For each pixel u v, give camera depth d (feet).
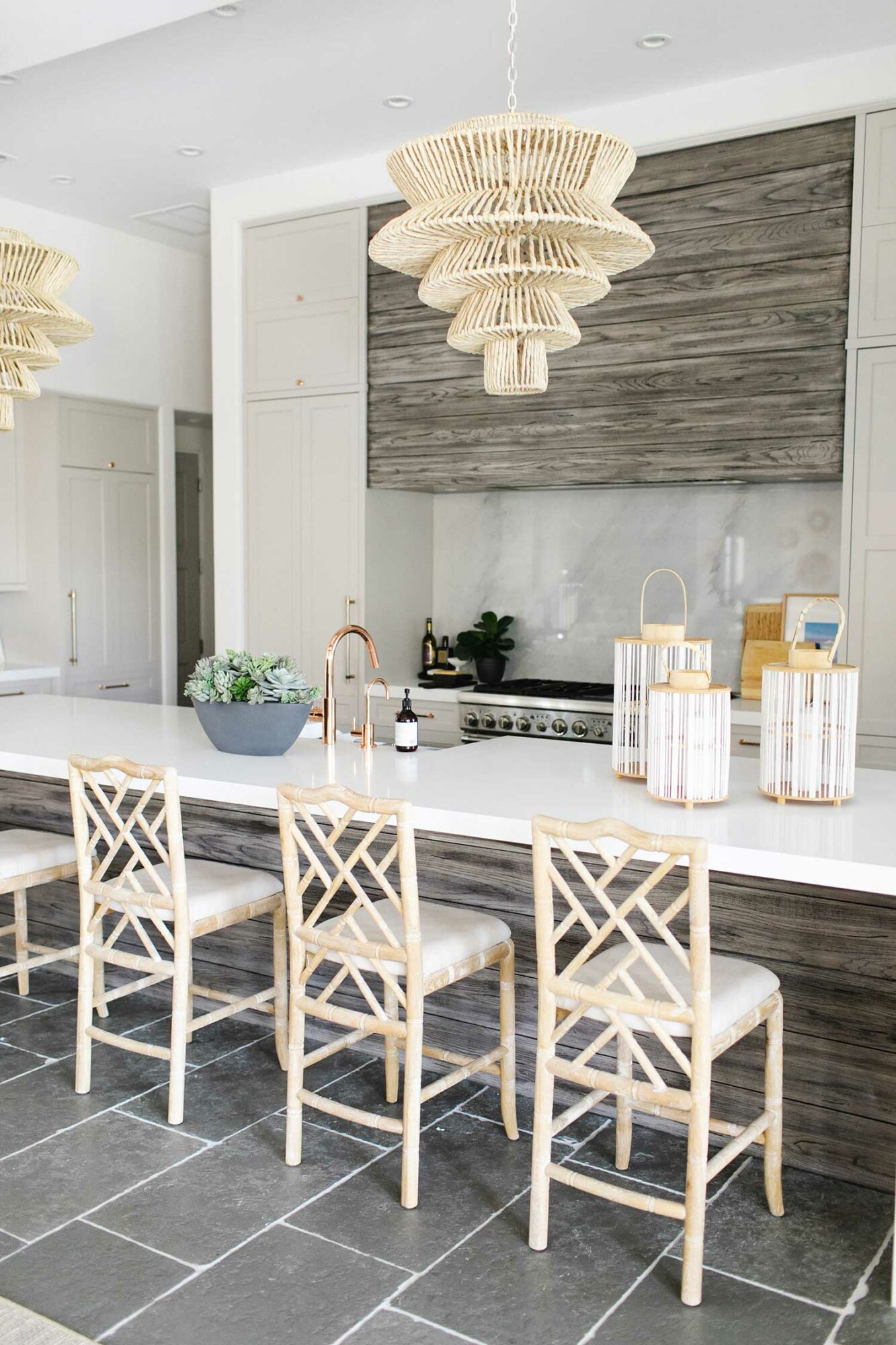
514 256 7.75
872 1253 7.36
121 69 13.33
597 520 17.70
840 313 13.24
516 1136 8.90
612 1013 7.04
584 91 13.98
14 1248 7.36
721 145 13.80
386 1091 9.66
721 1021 6.97
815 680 8.32
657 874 6.71
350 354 17.03
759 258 13.69
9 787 13.03
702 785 8.31
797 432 13.60
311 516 17.69
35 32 11.23
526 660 18.56
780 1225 7.68
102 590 20.33
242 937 11.28
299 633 17.97
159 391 20.84
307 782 9.39
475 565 18.89
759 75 13.47
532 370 8.41
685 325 14.25
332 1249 7.38
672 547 17.02
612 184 7.95
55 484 19.42
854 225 13.00
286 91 13.99
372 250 8.31
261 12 11.90
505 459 15.80
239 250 17.94
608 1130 9.04
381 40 12.54
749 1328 6.60
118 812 12.00
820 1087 8.27
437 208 7.71
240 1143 8.82
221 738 10.92
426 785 9.23
